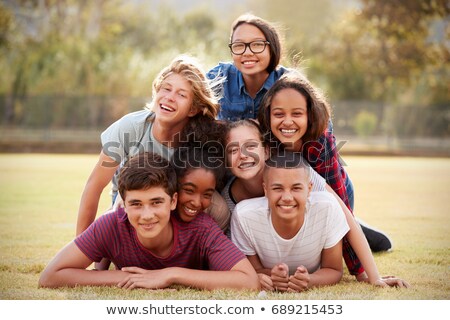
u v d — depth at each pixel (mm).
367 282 5062
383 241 6309
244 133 5148
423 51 37781
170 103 5305
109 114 29641
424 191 13102
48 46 32594
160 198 4527
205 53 33156
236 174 5168
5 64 31797
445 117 31609
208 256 4789
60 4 41219
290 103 5168
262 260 5012
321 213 4820
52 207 9984
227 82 6457
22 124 29719
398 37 37750
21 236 7133
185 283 4617
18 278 5051
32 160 22188
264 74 6355
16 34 38156
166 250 4785
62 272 4703
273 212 4770
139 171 4504
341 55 38375
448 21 37969
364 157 27578
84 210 5602
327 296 4582
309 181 4855
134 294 4512
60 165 19719
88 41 34094
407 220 8820
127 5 51031
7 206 10094
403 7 36844
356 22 38375
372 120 31281
